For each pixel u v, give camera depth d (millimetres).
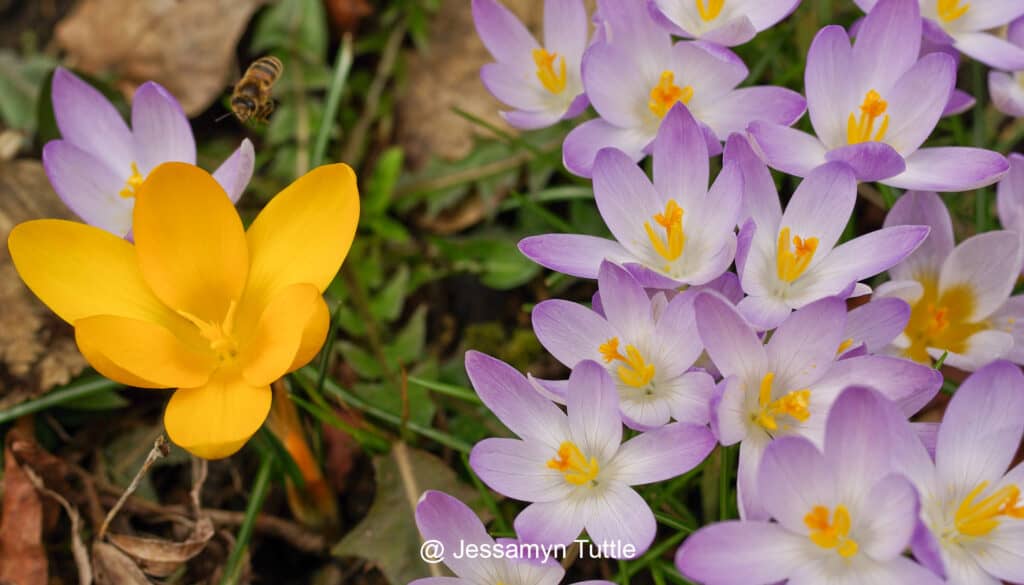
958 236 500
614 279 420
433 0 575
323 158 546
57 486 488
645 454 418
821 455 398
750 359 410
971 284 454
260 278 436
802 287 432
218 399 422
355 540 475
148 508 490
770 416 414
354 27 577
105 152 474
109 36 574
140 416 509
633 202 436
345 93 571
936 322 451
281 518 497
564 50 475
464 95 564
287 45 567
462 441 495
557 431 423
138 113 469
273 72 473
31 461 485
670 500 457
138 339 420
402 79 571
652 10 445
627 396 424
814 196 429
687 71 459
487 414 501
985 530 405
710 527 397
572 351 427
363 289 529
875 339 422
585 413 417
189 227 430
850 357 417
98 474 497
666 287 425
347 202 430
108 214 472
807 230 431
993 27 472
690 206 433
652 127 461
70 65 574
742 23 440
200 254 433
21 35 585
